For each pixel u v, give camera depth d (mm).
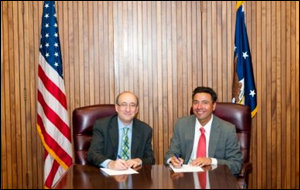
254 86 3771
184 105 3926
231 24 3879
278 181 4000
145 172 2350
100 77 3887
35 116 3893
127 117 2832
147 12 3869
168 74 3908
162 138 3939
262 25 3893
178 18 3875
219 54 3891
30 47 3838
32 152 3928
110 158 2850
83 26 3846
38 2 3818
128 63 3895
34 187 3943
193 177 2203
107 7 3852
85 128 3074
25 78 3859
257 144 3971
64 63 3846
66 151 3660
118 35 3873
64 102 3666
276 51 3906
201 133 2980
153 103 3926
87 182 2100
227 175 2252
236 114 3141
